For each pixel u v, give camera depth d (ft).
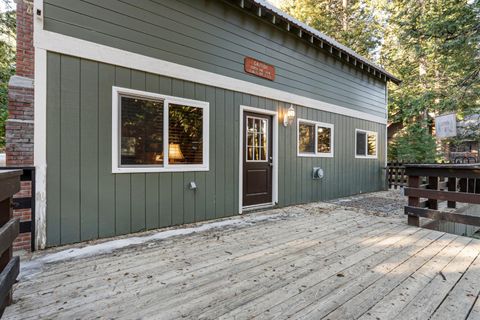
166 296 6.28
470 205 17.63
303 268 7.89
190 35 13.55
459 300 6.10
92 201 10.63
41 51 9.57
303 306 5.85
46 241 9.66
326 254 9.05
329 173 22.27
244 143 16.21
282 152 18.43
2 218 5.41
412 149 35.70
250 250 9.47
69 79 10.14
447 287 6.72
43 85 9.62
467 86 29.71
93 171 10.66
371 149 27.99
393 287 6.72
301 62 19.77
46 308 5.75
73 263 8.28
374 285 6.82
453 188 16.17
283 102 18.49
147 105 12.20
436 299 6.15
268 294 6.37
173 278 7.23
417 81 41.47
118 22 11.27
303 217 14.94
